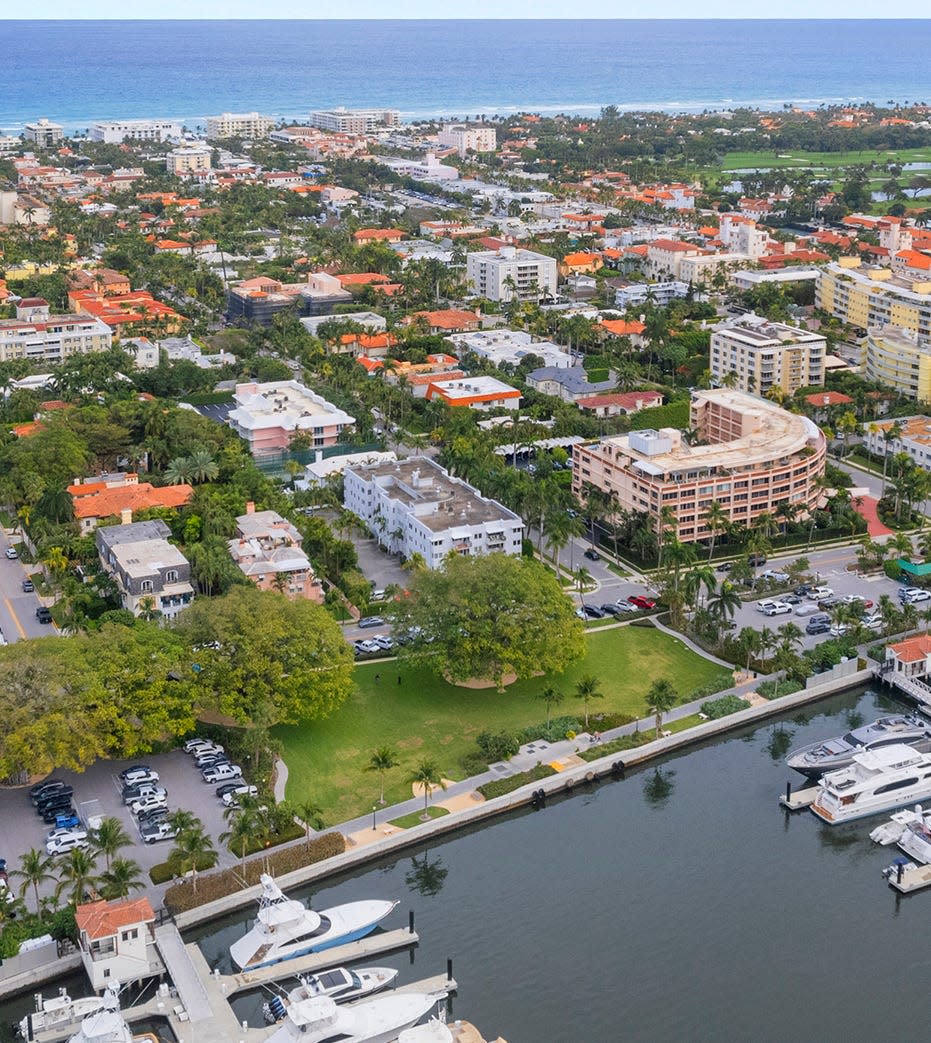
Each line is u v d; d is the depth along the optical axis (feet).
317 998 636.48
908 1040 649.61
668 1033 652.89
